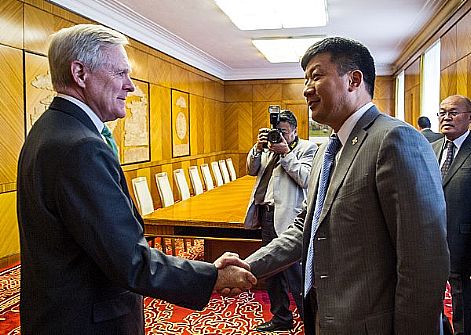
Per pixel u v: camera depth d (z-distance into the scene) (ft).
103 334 4.00
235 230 10.78
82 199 3.67
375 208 3.86
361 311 3.87
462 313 8.25
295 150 9.11
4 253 13.88
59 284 3.82
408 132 3.77
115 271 3.74
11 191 14.08
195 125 29.99
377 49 26.81
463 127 8.89
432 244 3.58
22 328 4.04
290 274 8.76
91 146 3.78
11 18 13.75
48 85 15.58
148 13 18.75
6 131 13.73
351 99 4.19
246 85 35.65
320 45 4.25
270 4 15.87
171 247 16.01
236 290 4.80
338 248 4.02
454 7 15.88
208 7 17.76
